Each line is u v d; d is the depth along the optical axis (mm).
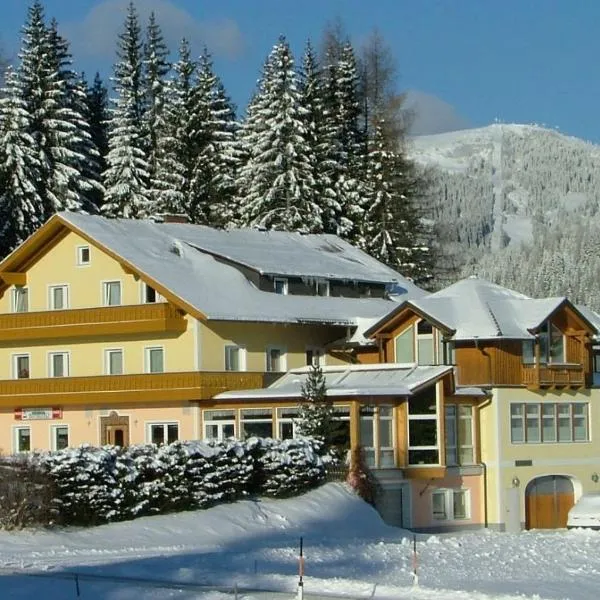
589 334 71750
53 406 72938
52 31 94875
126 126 96188
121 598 31859
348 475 59594
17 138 88562
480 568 41906
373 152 100375
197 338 67875
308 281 76625
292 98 95562
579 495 71312
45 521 47875
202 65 100000
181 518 51250
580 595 35094
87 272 72875
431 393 63719
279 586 34688
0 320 73875
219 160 98938
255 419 65438
